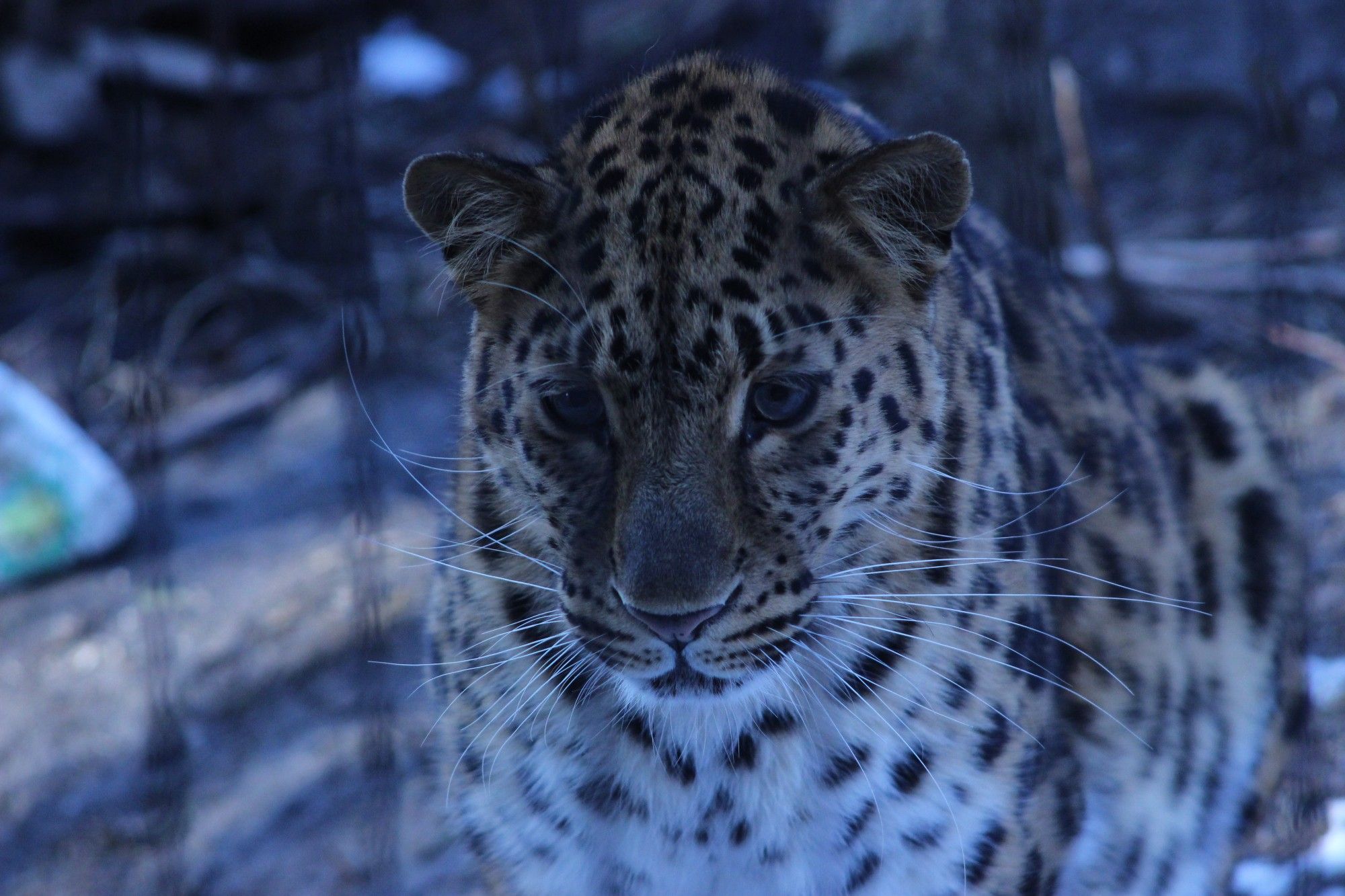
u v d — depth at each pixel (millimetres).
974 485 5164
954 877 5262
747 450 4715
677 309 4531
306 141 15969
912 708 5133
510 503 5219
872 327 4793
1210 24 15500
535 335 4836
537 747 5293
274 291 15094
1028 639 5391
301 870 8922
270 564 11688
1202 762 6645
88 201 15734
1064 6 16422
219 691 10578
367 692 9031
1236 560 6922
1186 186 13609
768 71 5242
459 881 8500
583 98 11508
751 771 5227
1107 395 6523
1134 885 6379
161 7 17203
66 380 14133
